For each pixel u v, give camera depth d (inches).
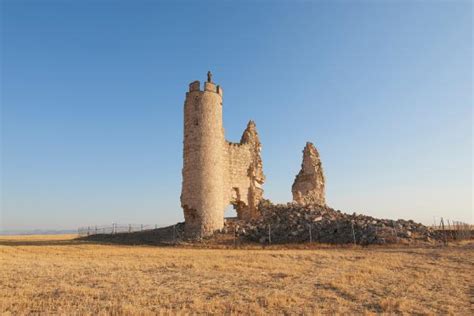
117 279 627.5
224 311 445.7
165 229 1723.7
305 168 2098.9
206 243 1437.0
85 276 651.5
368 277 678.5
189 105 1652.3
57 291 530.0
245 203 1862.7
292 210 1749.5
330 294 541.6
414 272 729.0
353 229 1435.8
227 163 1817.2
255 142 1968.5
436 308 471.5
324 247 1331.2
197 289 563.8
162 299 495.5
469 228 1578.5
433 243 1336.1
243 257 968.3
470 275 701.9
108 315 416.8
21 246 1322.6
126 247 1355.8
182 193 1601.9
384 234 1380.4
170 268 771.4
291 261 895.1
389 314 440.8
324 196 2091.5
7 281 594.6
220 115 1686.8
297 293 542.9
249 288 575.2
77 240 1691.7
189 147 1610.5
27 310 435.8
